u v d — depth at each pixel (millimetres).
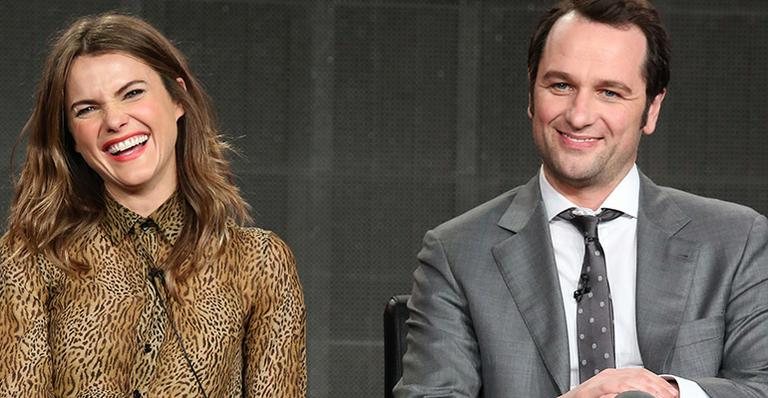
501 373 8461
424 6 16828
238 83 16750
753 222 8648
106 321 8086
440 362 8594
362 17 16828
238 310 8375
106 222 8359
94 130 8164
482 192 16938
